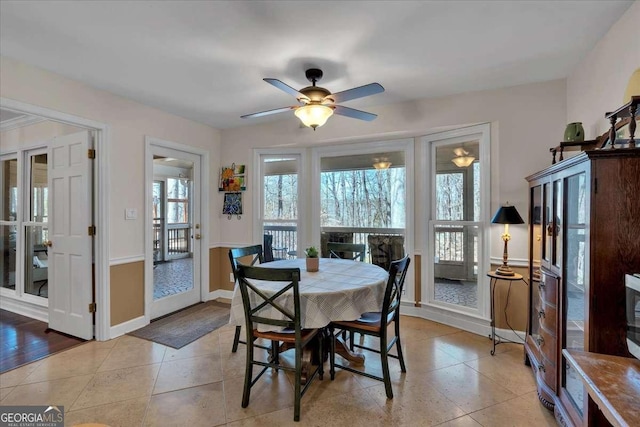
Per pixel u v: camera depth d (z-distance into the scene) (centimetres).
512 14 183
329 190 408
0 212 394
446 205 341
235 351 271
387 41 211
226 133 432
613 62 195
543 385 195
